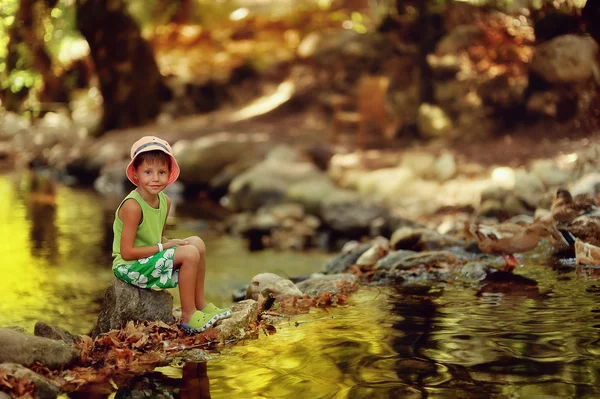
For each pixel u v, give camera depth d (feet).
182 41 73.26
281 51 69.46
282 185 38.17
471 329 13.01
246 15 73.20
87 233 31.40
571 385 10.18
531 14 40.19
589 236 17.69
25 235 30.89
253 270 24.99
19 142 64.49
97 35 60.44
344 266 21.26
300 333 13.47
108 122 62.13
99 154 53.42
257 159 45.19
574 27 38.37
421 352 11.91
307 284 17.67
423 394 10.11
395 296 16.08
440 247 21.47
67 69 73.56
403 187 36.94
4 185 48.37
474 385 10.34
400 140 46.32
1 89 72.69
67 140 61.93
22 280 22.49
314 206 34.40
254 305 14.75
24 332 13.30
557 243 18.84
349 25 65.21
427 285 17.07
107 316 13.82
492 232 18.43
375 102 47.34
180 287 13.67
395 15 47.75
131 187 48.03
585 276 16.81
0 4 62.90
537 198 29.55
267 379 11.09
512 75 42.60
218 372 11.55
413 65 47.26
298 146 46.98
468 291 16.11
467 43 44.60
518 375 10.64
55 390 10.89
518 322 13.26
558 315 13.60
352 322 14.02
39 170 57.16
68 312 18.63
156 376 11.47
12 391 10.52
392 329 13.34
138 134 56.85
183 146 47.47
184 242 13.98
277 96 62.34
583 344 11.86
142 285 13.83
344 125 53.42
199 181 45.70
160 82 63.05
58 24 65.21
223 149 45.88
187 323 13.65
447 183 36.40
